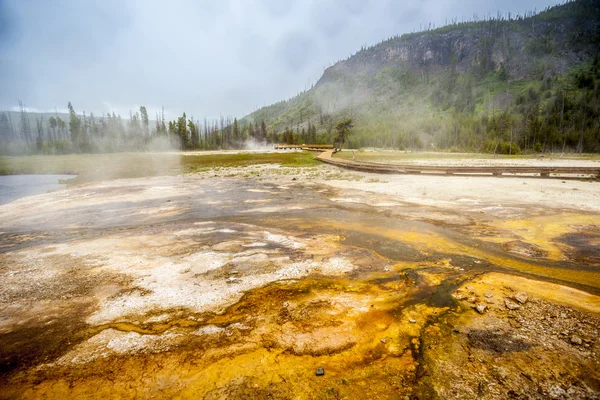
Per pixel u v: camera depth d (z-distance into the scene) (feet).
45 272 23.41
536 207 41.88
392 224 35.94
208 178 88.07
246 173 98.89
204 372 12.66
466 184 63.62
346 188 64.80
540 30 630.33
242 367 12.88
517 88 484.74
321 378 12.19
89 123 429.79
